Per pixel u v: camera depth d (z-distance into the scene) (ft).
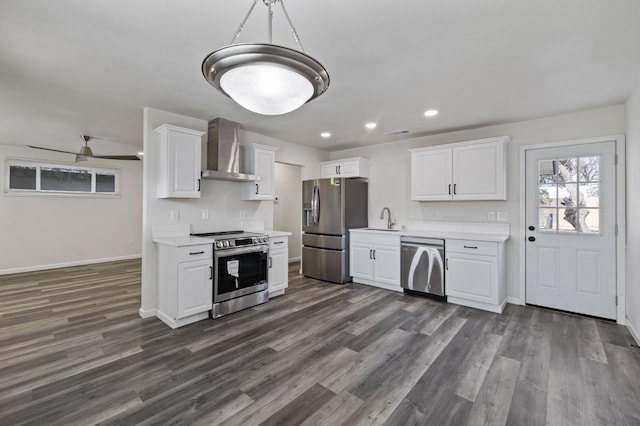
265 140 14.97
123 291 13.92
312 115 11.63
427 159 13.64
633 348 8.37
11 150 17.51
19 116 11.92
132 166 22.17
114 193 21.48
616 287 10.25
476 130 13.24
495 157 11.93
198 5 5.38
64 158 19.27
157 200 10.99
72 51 6.99
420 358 7.83
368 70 7.88
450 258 12.14
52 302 12.33
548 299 11.56
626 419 5.59
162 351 8.17
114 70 7.95
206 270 10.37
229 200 13.30
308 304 12.10
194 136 11.02
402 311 11.30
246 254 11.59
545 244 11.60
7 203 17.43
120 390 6.43
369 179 16.93
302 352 8.14
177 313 9.64
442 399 6.18
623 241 10.07
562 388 6.55
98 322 10.21
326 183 15.89
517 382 6.77
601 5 5.31
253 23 5.94
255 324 10.05
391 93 9.40
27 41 6.55
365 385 6.66
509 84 8.71
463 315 10.89
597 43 6.56
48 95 9.68
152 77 8.36
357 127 13.25
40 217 18.48
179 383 6.70
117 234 21.54
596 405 5.99
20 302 12.32
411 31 6.15
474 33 6.22
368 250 14.76
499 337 9.07
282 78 4.25
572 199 11.08
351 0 5.19
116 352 8.11
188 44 6.70
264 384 6.68
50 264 18.80
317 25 5.94
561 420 5.57
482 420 5.57
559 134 11.34
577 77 8.25
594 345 8.54
